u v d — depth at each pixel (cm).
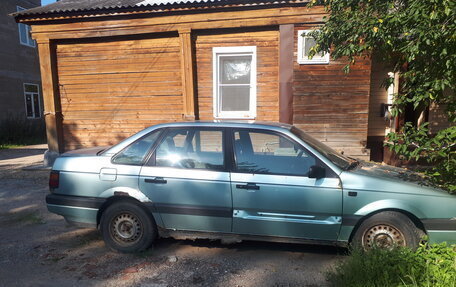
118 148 393
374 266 289
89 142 855
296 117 732
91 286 312
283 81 727
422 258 298
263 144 372
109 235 384
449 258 297
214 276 329
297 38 712
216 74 776
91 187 382
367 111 717
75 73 839
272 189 349
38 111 1903
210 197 362
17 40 1722
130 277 328
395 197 330
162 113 813
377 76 810
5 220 503
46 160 855
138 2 781
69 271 342
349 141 726
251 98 770
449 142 348
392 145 371
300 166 356
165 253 383
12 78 1688
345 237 342
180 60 784
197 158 377
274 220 351
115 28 786
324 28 429
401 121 782
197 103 793
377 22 355
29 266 354
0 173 837
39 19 796
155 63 802
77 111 851
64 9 767
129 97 825
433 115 786
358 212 335
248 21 727
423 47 343
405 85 411
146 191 373
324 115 725
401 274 281
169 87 802
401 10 353
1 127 1559
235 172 361
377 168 388
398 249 316
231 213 359
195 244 408
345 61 703
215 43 766
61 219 506
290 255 375
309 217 346
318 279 321
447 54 338
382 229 336
